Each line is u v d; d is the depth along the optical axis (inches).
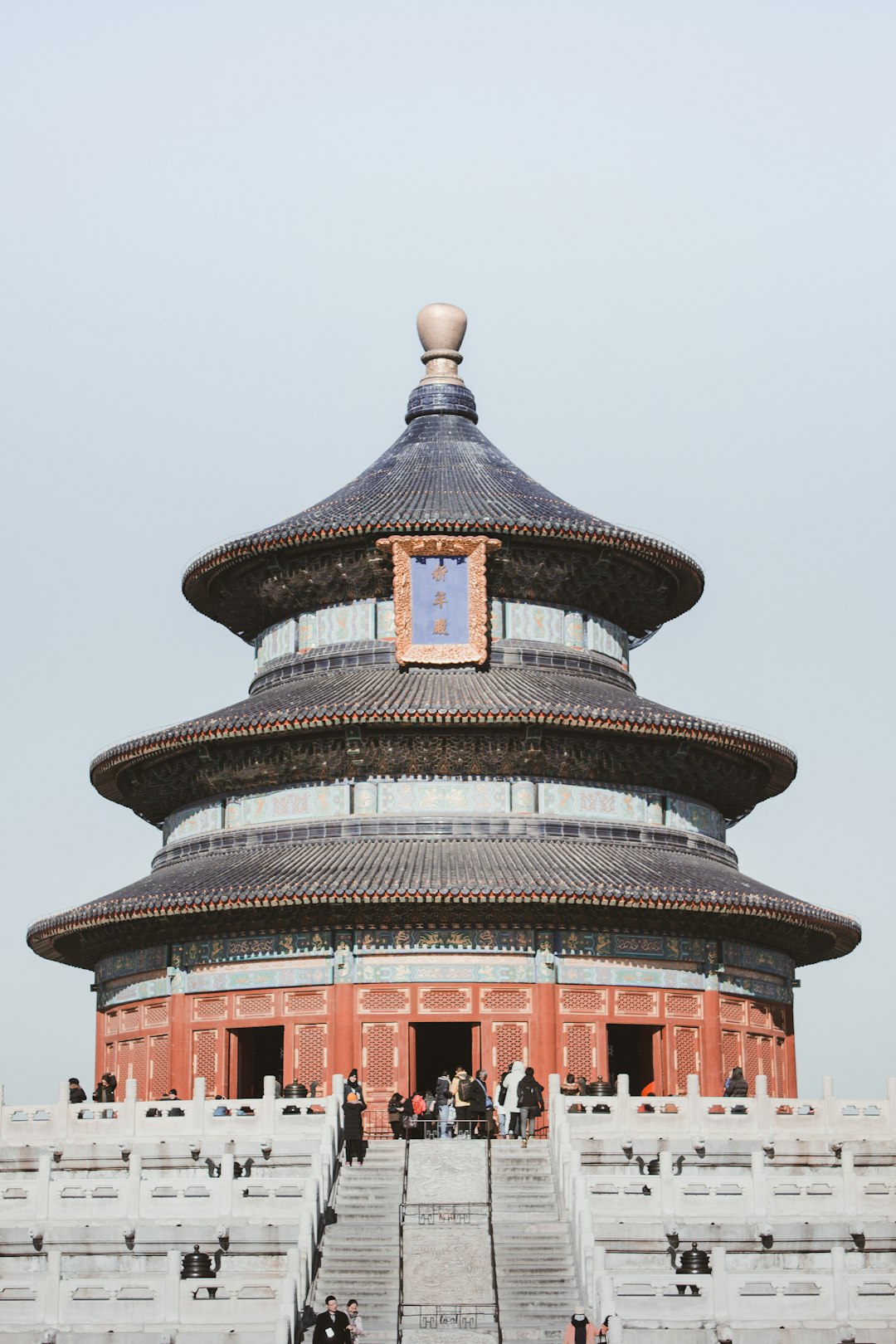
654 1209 2269.9
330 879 3380.9
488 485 3988.7
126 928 3668.8
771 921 3654.0
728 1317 2009.1
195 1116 2600.9
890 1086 2637.8
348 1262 2219.5
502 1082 3093.0
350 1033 3417.8
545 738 3636.8
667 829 3740.2
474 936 3452.3
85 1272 2244.1
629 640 4286.4
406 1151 2603.3
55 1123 2625.5
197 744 3718.0
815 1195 2295.8
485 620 3791.8
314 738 3663.9
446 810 3627.0
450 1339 2047.2
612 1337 1914.4
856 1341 1964.8
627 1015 3491.6
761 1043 3713.1
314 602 3959.2
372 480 4069.9
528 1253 2236.7
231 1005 3526.1
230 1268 2233.0
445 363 4365.2
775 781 4069.9
